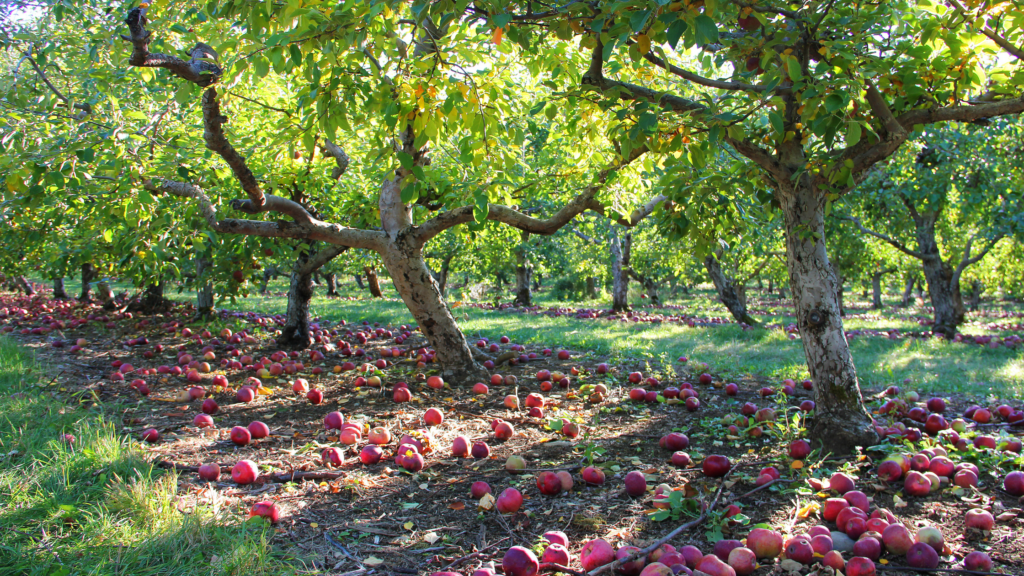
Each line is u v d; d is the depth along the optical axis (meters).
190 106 6.79
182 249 7.08
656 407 5.64
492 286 37.69
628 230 18.31
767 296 42.53
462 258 19.50
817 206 4.23
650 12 2.47
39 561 2.47
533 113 4.36
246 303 19.50
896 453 3.80
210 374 7.06
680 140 3.75
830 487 3.44
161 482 3.37
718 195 4.67
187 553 2.64
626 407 5.52
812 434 4.31
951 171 10.59
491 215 6.02
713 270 15.19
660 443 4.47
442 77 3.98
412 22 3.75
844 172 3.80
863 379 7.27
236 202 5.11
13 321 12.09
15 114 4.57
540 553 2.72
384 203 6.36
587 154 6.33
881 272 29.16
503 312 19.05
